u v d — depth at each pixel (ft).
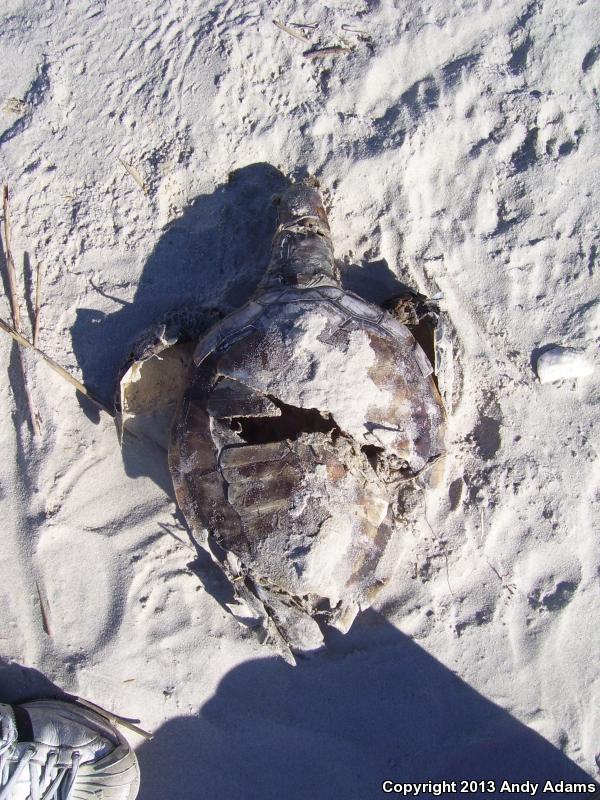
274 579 2.32
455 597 2.70
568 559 2.70
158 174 2.68
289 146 2.70
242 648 2.67
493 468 2.71
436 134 2.68
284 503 2.29
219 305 2.68
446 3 2.71
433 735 2.67
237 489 2.33
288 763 2.66
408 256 2.71
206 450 2.37
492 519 2.70
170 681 2.65
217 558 2.42
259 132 2.68
